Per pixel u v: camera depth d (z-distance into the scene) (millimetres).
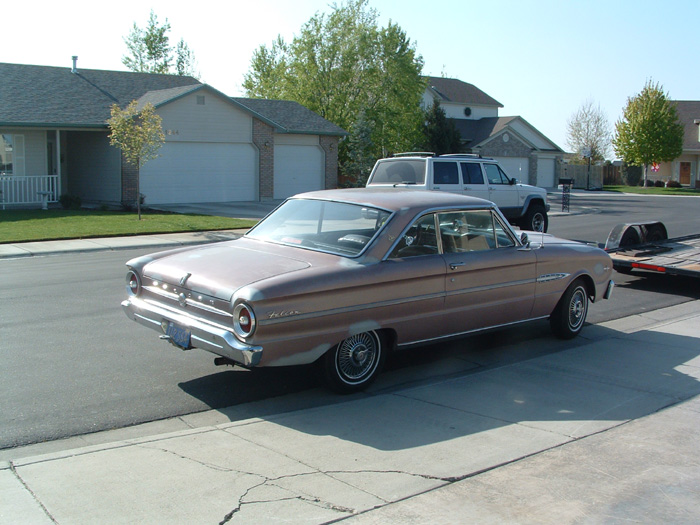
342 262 5680
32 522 3512
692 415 5430
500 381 6281
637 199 38656
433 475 4230
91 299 9578
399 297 5898
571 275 7633
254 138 28453
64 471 4160
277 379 6254
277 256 5898
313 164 31781
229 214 23328
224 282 5332
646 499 3984
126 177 24688
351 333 5605
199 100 26594
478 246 6727
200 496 3865
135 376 6227
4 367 6383
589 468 4387
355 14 38250
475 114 56625
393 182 15828
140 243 16375
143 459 4379
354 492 3971
